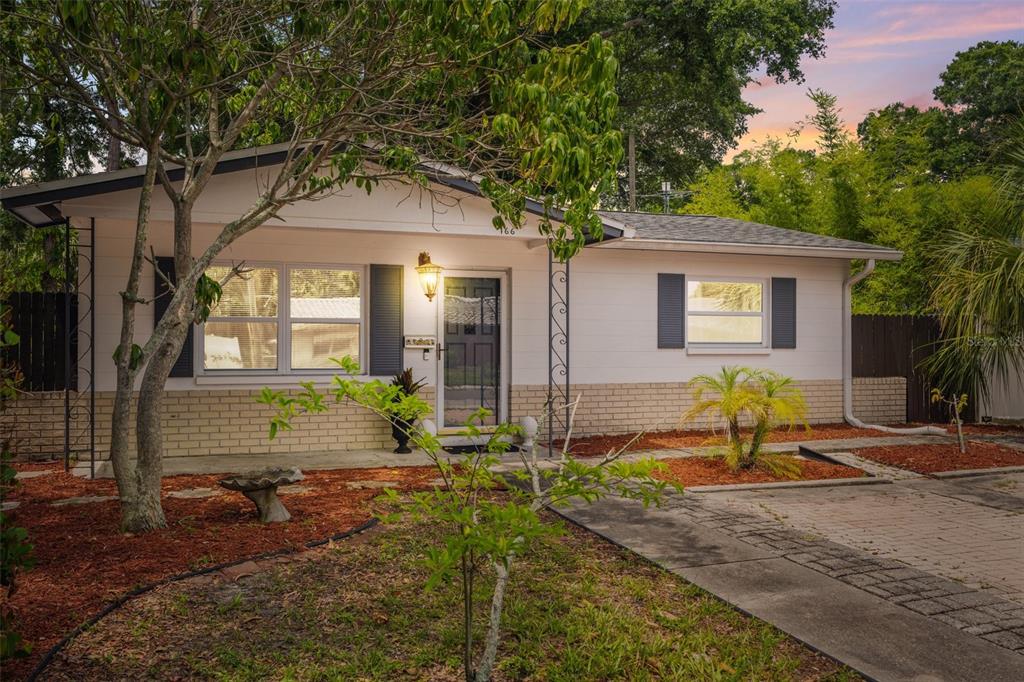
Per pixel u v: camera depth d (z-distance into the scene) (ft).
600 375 42.55
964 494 29.35
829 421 47.80
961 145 98.58
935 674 13.41
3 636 10.96
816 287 47.73
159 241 33.78
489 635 12.82
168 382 34.42
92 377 30.12
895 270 68.69
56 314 35.14
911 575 19.07
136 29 18.63
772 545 21.62
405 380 35.73
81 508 23.91
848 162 73.00
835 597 17.29
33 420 34.32
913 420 50.60
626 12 66.13
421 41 20.72
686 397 44.39
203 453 34.91
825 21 67.36
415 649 14.38
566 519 24.16
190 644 14.33
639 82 82.69
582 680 13.29
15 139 45.80
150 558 18.60
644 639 15.02
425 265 37.47
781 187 83.25
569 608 16.48
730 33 63.00
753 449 32.55
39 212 30.89
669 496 27.94
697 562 19.79
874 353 49.96
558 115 19.11
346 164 24.97
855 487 30.50
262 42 24.93
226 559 18.75
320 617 15.69
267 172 31.53
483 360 40.09
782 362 46.78
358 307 37.65
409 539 20.81
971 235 41.63
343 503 25.03
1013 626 15.81
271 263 35.99
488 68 21.16
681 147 101.40
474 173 24.23
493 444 14.40
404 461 33.91
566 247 22.71
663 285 43.86
